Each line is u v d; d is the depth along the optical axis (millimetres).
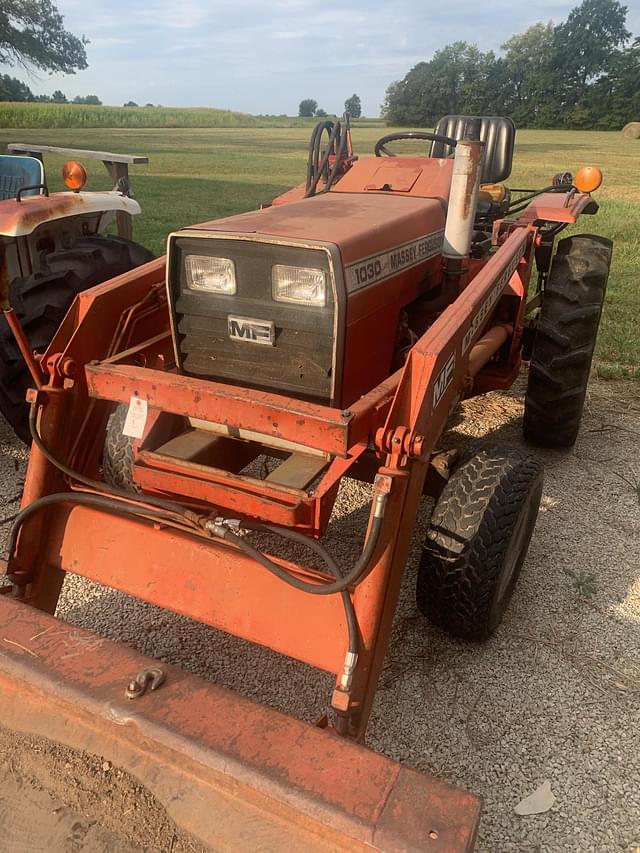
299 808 1396
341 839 1396
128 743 1623
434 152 5461
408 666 2531
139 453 2229
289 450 2398
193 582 2049
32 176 4941
